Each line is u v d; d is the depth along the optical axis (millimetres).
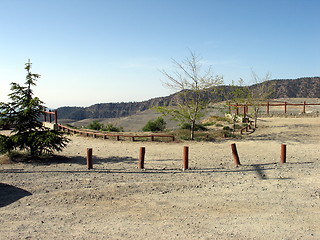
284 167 10273
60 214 6074
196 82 18000
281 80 122000
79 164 11031
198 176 9133
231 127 23672
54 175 9094
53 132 12039
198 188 7852
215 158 12398
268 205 6578
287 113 30547
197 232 5262
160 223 5652
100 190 7520
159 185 8031
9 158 11383
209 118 29422
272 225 5547
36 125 11984
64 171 9641
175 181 8469
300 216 5945
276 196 7164
